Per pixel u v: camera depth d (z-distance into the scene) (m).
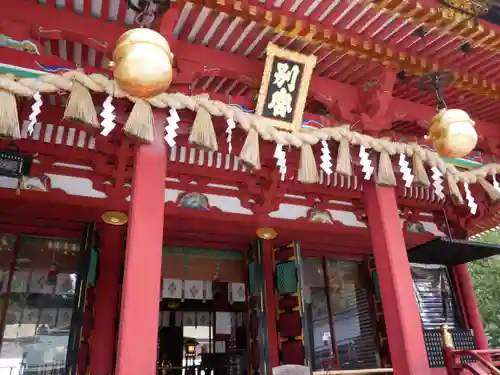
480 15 6.36
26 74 5.59
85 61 7.21
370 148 6.92
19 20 5.77
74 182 8.44
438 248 10.02
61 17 5.95
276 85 6.70
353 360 11.05
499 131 9.27
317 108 8.61
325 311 11.11
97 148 8.05
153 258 4.99
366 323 11.28
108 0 5.86
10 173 7.63
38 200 8.09
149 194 5.29
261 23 6.08
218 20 6.23
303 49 6.85
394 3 6.02
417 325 6.15
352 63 7.22
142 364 4.48
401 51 6.96
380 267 6.64
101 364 8.32
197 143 5.58
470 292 11.81
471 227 11.46
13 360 8.20
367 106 7.53
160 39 4.86
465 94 8.23
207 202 9.38
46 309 8.66
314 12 6.33
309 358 9.01
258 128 6.10
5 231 8.80
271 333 9.58
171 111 5.62
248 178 9.60
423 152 7.20
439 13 6.21
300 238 10.65
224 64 6.80
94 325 8.54
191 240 10.24
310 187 10.21
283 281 9.90
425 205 11.62
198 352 19.86
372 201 6.98
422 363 5.89
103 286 8.86
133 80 4.76
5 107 4.87
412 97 8.23
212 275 10.48
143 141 5.37
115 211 8.66
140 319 4.65
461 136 6.46
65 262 9.03
